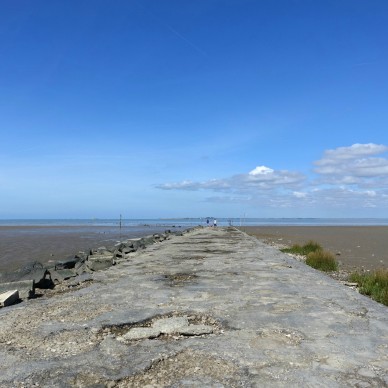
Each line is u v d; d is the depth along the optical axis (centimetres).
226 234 3528
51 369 445
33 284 960
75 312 689
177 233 3859
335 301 746
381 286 925
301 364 450
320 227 6725
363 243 2812
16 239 3612
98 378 422
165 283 958
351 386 396
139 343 527
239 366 446
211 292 836
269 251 1786
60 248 2688
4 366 455
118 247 2205
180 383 407
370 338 535
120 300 774
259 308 693
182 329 576
